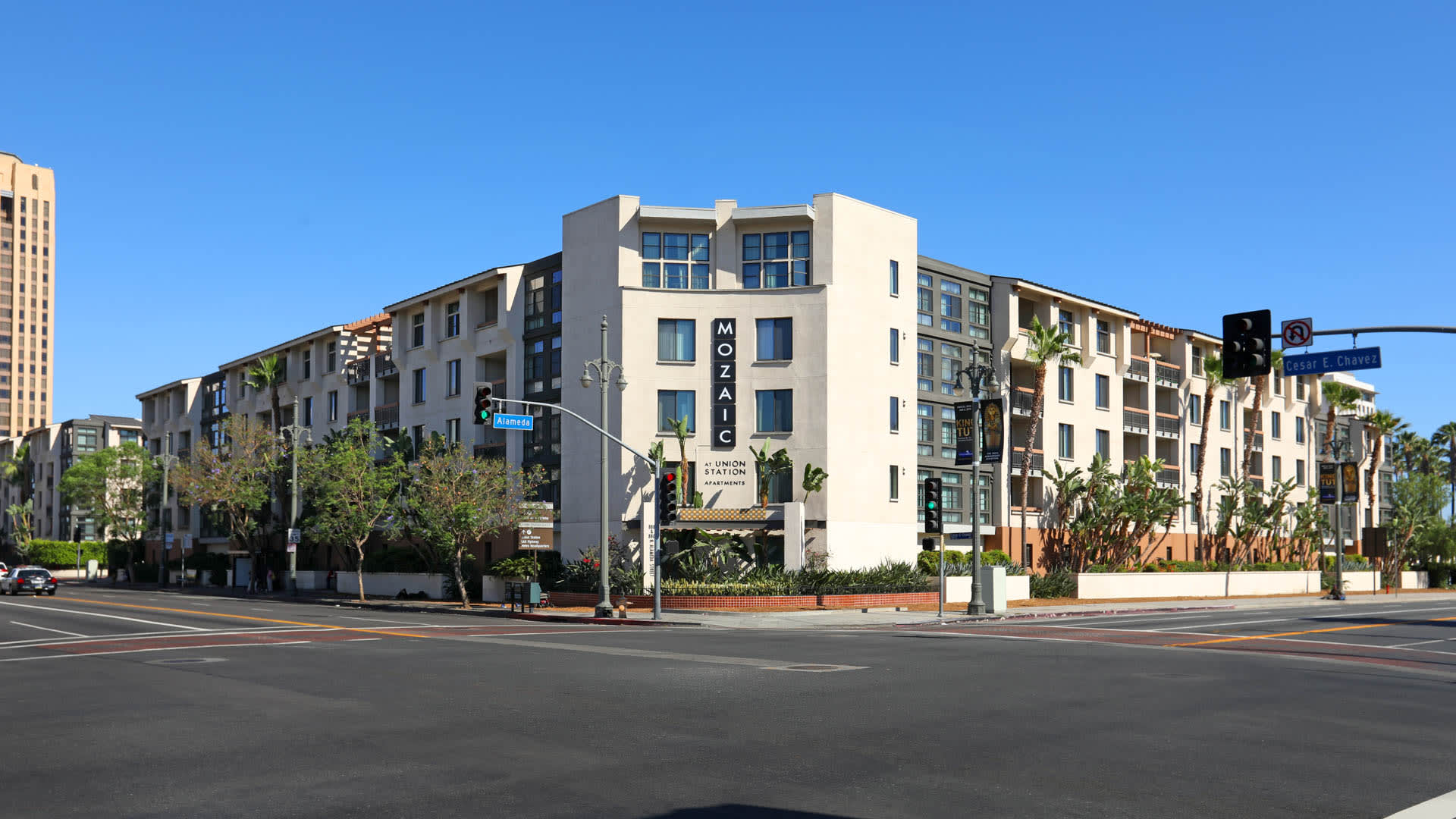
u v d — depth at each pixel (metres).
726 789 9.45
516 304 53.03
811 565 45.19
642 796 9.16
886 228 49.62
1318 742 11.91
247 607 45.94
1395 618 39.03
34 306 175.62
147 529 85.19
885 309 49.19
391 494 54.88
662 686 16.77
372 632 29.83
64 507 114.75
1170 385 66.50
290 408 74.19
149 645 24.88
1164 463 65.50
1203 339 68.31
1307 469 78.81
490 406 32.38
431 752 11.16
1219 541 68.38
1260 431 74.19
